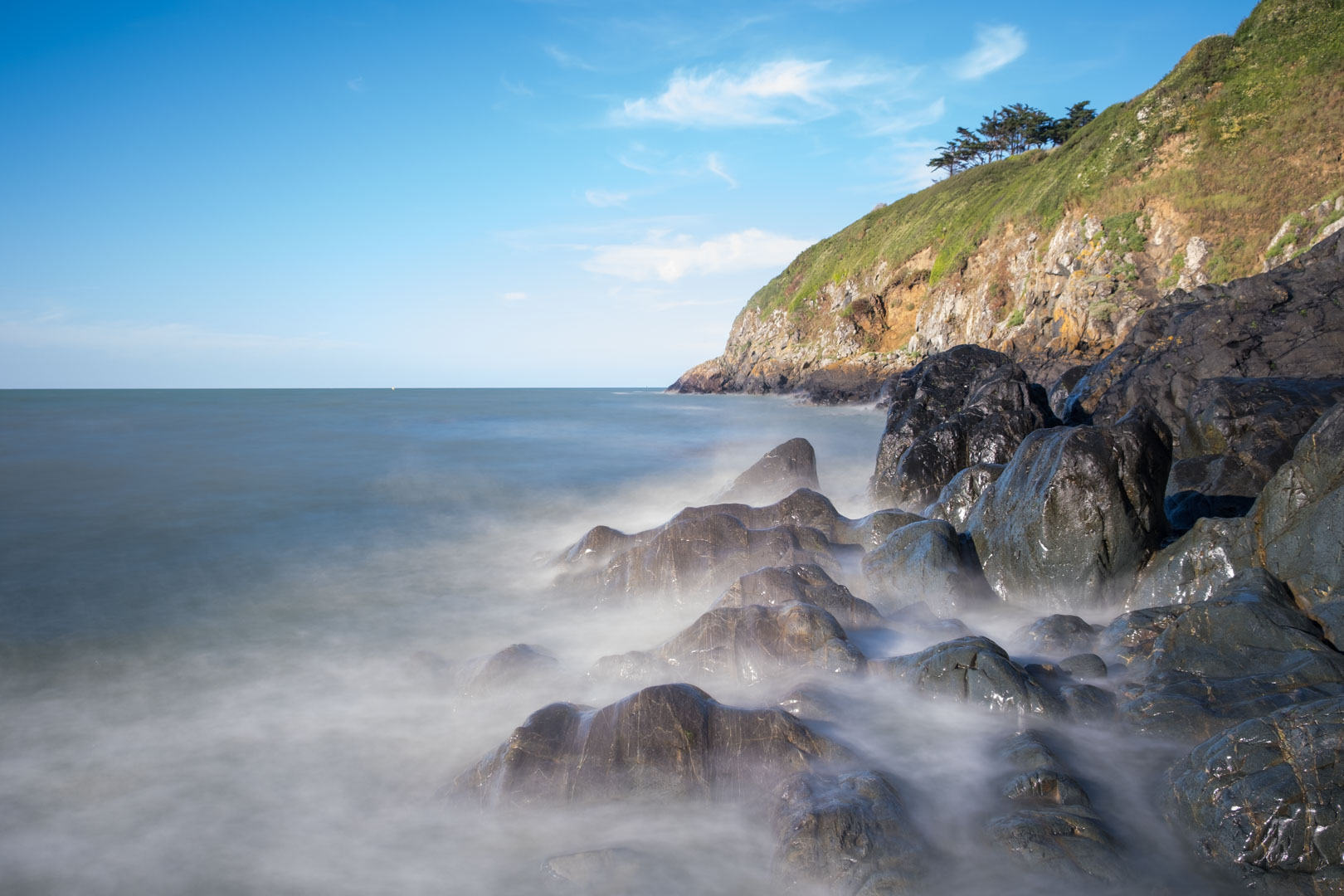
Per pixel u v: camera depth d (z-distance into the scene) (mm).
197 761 7832
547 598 12781
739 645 8359
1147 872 5133
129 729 8547
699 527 11930
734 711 6730
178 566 15688
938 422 19172
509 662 9000
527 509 21516
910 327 85438
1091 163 61031
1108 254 53375
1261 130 51250
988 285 67312
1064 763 6176
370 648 11023
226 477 27422
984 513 11688
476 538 18047
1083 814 5562
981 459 16438
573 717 6996
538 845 6090
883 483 17391
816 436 40562
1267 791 5133
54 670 10281
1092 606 10070
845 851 5234
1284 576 8531
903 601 10492
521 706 8477
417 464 31031
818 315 101688
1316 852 4910
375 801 7047
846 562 11516
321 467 30062
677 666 8430
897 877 5023
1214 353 19172
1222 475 13562
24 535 18391
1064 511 10211
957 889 5016
